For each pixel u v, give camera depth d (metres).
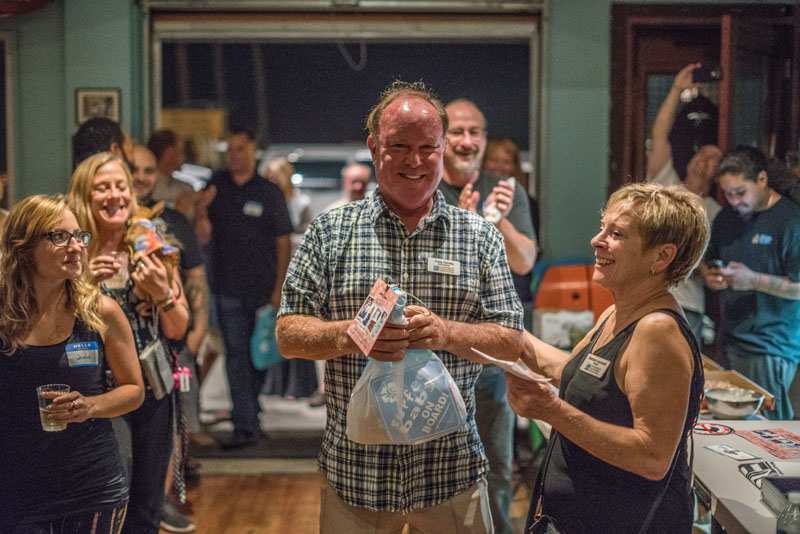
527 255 3.49
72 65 5.09
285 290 2.30
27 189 5.14
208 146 5.92
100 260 3.04
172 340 3.31
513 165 5.18
